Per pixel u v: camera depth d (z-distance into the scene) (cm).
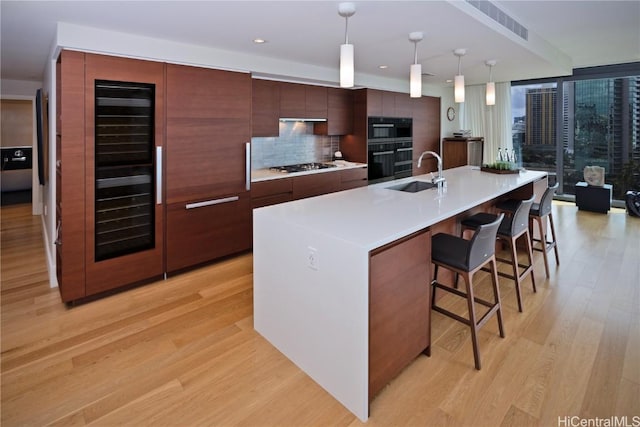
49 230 389
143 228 335
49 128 371
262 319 253
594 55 531
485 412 183
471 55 405
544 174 433
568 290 323
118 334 257
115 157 311
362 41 337
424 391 199
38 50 350
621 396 192
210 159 372
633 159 631
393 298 196
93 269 306
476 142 713
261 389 203
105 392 199
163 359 229
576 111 673
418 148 661
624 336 249
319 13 261
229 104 381
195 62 346
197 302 307
